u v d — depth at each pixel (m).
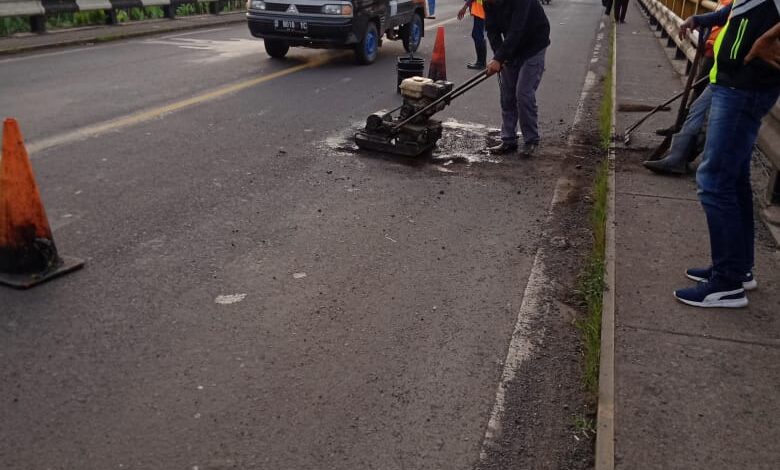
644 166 6.16
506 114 6.65
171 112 7.77
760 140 5.45
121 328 3.47
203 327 3.51
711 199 3.54
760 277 4.08
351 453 2.68
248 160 6.20
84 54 11.55
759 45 3.11
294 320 3.61
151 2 15.83
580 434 2.83
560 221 5.12
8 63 10.44
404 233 4.78
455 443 2.77
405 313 3.73
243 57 11.84
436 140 6.70
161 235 4.57
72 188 5.30
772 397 2.99
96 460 2.59
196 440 2.71
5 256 3.86
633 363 3.20
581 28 19.02
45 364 3.15
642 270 4.13
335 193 5.49
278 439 2.74
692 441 2.70
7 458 2.58
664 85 10.15
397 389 3.09
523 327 3.64
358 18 11.04
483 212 5.23
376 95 9.16
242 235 4.63
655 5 17.83
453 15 22.14
